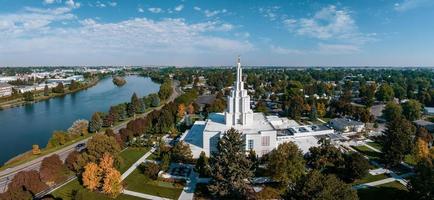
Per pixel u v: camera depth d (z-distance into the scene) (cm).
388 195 10331
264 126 14550
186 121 19662
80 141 16688
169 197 10281
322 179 7625
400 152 12312
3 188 11050
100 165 10506
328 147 12206
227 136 10238
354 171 11112
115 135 15150
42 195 10200
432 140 15562
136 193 10525
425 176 9169
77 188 10612
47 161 10919
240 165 9900
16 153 15538
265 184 10981
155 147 15550
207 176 11738
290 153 10488
